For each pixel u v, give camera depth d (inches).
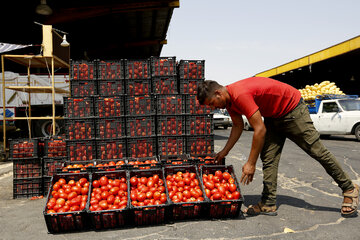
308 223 123.0
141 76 198.4
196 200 127.1
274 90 119.0
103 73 195.6
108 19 613.6
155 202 124.0
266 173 133.4
